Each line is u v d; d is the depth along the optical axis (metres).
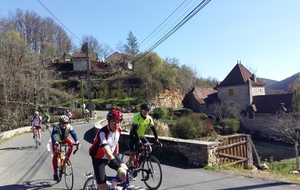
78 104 57.38
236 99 47.44
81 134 20.25
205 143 8.91
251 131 41.88
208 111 52.22
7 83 32.41
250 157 10.99
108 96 67.62
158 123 26.81
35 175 8.36
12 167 9.72
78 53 87.12
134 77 70.56
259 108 42.47
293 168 16.56
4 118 29.53
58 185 7.16
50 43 86.19
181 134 28.27
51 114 42.47
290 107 38.28
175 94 70.50
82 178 7.70
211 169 8.41
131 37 79.00
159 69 71.38
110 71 79.12
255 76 48.22
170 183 6.90
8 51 34.06
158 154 10.27
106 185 4.31
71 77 75.00
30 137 20.44
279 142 36.00
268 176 7.73
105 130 4.39
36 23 84.00
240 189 6.36
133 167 6.16
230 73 49.66
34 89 36.47
